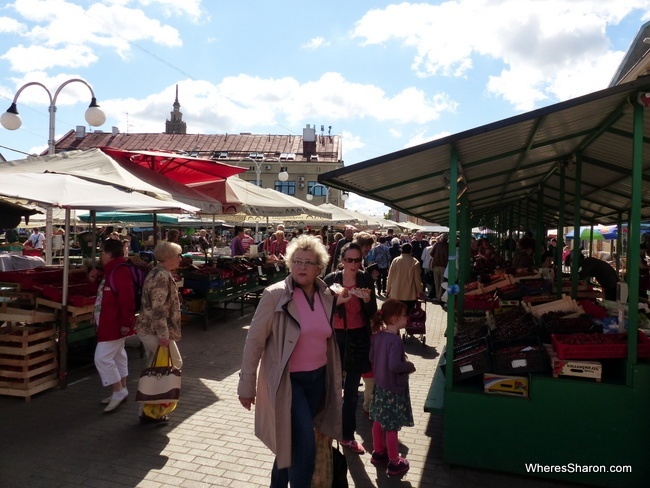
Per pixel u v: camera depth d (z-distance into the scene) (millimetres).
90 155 7836
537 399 3881
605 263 8570
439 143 3734
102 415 5207
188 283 9797
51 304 6004
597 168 6801
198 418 5172
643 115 3867
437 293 13812
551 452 3861
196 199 8531
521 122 3625
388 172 4312
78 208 5512
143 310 5023
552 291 8297
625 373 3799
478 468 4062
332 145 64250
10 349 5586
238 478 3949
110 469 4055
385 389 4059
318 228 27078
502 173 5918
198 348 8242
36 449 4387
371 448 4602
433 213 8617
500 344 4297
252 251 14195
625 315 4082
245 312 11734
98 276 6738
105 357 5270
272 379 3146
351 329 4480
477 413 4020
